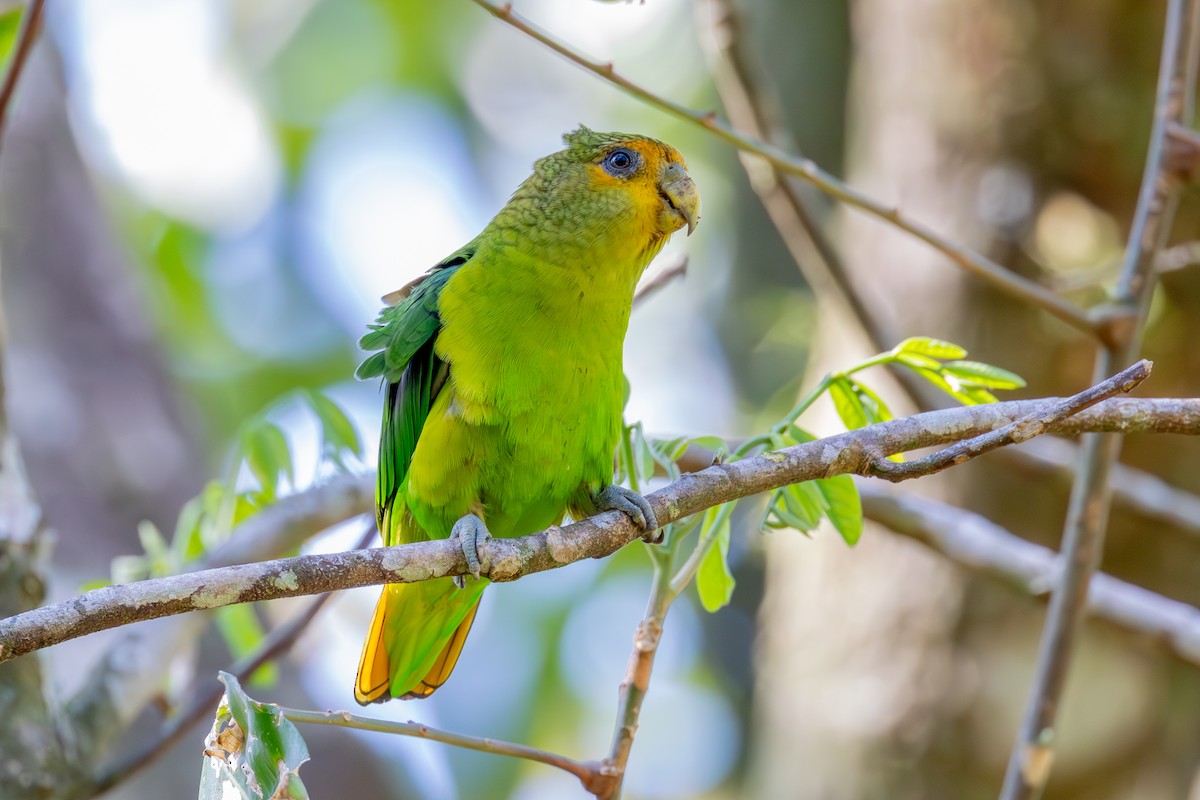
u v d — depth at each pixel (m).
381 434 8.06
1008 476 11.38
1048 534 11.31
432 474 7.36
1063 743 11.05
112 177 19.16
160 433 14.02
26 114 14.90
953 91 11.84
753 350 16.42
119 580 8.56
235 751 5.15
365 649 7.90
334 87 19.81
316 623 13.00
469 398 7.23
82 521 13.10
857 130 13.52
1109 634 10.47
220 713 5.32
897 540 11.66
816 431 12.29
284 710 5.24
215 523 8.80
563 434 7.30
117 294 14.59
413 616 7.74
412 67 19.72
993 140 11.59
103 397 13.91
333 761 13.62
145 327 14.80
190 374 18.47
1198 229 11.28
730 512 6.65
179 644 8.66
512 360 7.25
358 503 9.45
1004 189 11.48
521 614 17.44
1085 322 7.89
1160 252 8.16
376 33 19.61
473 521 7.08
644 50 18.56
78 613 5.04
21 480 8.23
